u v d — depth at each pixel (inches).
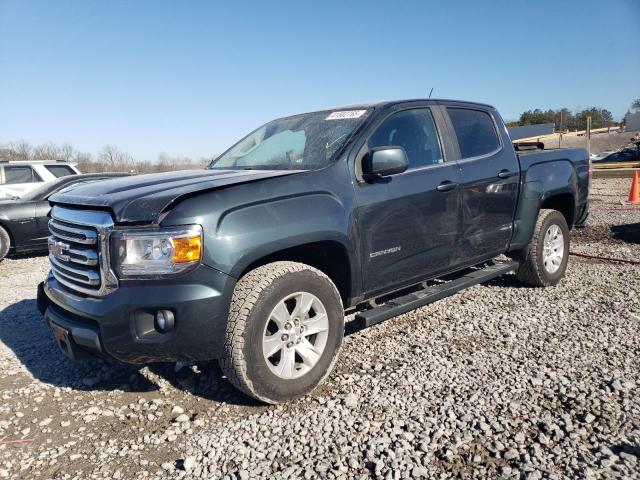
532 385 125.7
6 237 342.0
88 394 133.7
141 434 112.6
